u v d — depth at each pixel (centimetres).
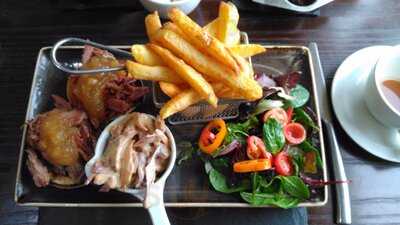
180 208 38
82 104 40
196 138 40
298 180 36
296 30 47
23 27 46
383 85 40
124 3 47
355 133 40
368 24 47
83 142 38
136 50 35
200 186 38
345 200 38
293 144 39
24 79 44
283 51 43
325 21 47
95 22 47
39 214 38
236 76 34
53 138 37
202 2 48
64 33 46
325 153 40
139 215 38
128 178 34
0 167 40
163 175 35
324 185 37
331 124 41
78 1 47
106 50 40
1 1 48
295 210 37
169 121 40
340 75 42
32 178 37
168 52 34
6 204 38
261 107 39
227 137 39
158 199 34
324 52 45
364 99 41
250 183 37
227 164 38
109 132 37
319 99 42
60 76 42
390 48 40
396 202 38
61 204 36
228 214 38
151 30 36
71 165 38
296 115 40
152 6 44
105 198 37
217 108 39
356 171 40
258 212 37
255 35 46
